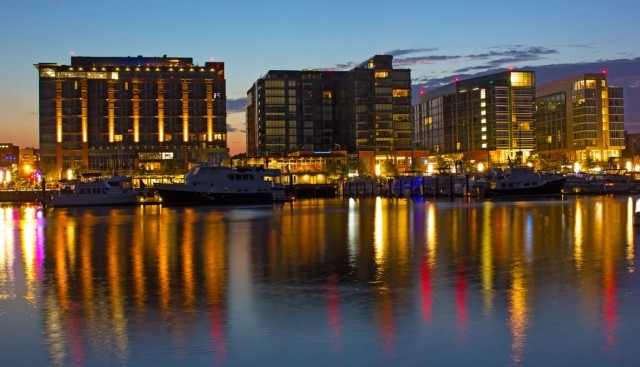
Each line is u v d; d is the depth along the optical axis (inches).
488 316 1059.9
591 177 7283.5
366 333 974.4
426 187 6870.1
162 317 1082.1
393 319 1051.9
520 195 5831.7
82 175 7165.4
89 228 2938.0
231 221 3262.8
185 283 1390.3
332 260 1718.8
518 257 1713.8
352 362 848.9
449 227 2682.1
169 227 2920.8
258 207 4658.0
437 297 1212.5
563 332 961.5
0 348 919.0
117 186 5098.4
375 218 3339.1
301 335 967.6
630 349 881.5
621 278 1379.2
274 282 1395.2
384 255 1801.2
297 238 2324.1
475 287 1301.7
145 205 5147.6
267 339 949.2
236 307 1152.2
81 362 858.1
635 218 2583.7
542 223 2829.7
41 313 1120.2
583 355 861.8
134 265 1670.8
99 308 1153.4
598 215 3304.6
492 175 6107.3
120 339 956.0
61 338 964.0
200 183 4985.2
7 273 1556.3
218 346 918.4
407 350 892.0
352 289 1305.4
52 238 2464.3
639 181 7130.9
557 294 1220.5
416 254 1809.8
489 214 3496.6
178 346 920.3
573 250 1845.5
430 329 989.8
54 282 1421.0
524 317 1050.1
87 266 1663.4
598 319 1031.0
